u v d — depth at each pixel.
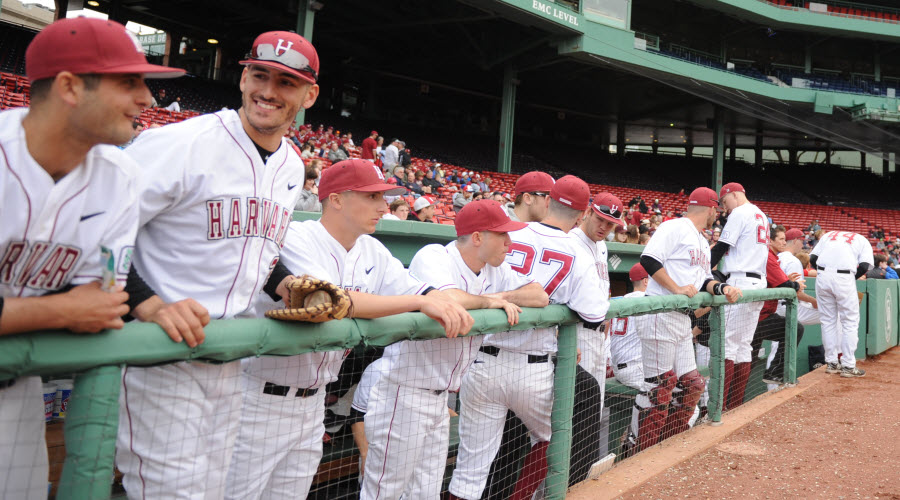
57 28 1.22
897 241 28.70
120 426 1.65
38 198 1.29
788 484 3.35
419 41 27.55
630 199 27.91
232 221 1.76
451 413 3.96
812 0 30.14
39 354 1.21
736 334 5.05
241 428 2.07
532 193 3.72
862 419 4.75
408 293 2.46
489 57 25.31
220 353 1.53
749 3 26.41
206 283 1.76
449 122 35.09
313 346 1.77
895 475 3.53
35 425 1.45
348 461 3.37
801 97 28.16
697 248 4.48
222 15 27.27
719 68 27.84
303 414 2.16
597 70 27.75
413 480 2.63
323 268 2.23
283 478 2.18
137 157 1.67
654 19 28.28
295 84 1.79
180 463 1.67
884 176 38.88
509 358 2.99
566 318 2.91
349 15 24.75
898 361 7.53
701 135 39.47
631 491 3.17
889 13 30.20
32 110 1.26
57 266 1.37
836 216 31.80
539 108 35.34
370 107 32.44
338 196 2.23
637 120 36.62
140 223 1.65
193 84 25.00
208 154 1.71
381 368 2.58
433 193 15.61
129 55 1.26
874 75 31.61
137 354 1.36
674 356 4.27
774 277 5.84
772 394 5.58
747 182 37.19
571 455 3.26
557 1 22.22
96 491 1.31
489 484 3.35
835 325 6.77
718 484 3.32
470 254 2.75
